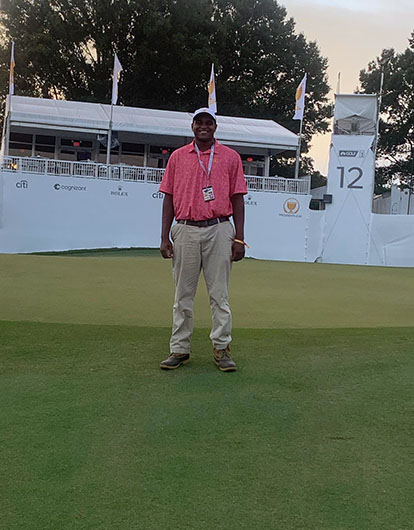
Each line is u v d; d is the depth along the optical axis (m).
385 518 1.99
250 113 35.28
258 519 1.96
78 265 11.27
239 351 4.18
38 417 2.83
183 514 1.98
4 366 3.65
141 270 10.67
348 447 2.56
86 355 3.96
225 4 35.34
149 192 19.78
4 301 6.40
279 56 35.91
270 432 2.71
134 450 2.48
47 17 32.03
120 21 31.20
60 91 35.22
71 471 2.27
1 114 33.66
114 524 1.91
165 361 3.71
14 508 2.00
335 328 5.10
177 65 32.72
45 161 19.03
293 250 20.67
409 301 7.60
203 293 7.59
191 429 2.72
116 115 23.55
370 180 20.47
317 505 2.06
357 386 3.40
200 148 3.73
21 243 18.86
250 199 20.34
